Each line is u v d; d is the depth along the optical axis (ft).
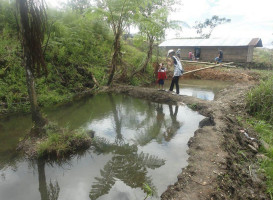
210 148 13.52
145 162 13.24
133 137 16.72
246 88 29.32
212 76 45.21
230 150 13.87
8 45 27.22
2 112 21.16
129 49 44.80
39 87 25.41
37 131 15.56
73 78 30.04
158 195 10.35
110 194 10.57
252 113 21.30
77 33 36.50
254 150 14.84
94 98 27.55
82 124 19.04
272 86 21.31
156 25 31.68
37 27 13.61
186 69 49.98
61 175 12.19
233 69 51.01
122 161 13.46
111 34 44.39
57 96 25.71
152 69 39.78
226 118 18.57
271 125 19.13
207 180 10.60
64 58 30.76
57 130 15.70
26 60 14.43
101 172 12.39
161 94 27.20
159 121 19.97
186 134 17.08
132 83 34.86
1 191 10.85
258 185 11.49
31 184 11.44
